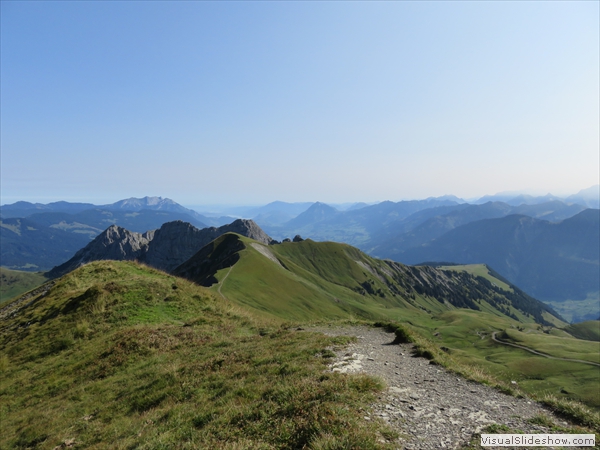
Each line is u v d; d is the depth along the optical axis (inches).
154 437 449.4
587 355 4864.7
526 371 4220.0
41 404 763.4
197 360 806.5
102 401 698.2
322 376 535.8
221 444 387.2
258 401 487.8
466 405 491.5
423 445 367.6
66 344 1074.7
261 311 3863.2
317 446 340.2
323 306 5324.8
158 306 1338.6
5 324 1390.3
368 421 403.2
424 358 748.0
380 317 6530.5
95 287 1358.3
